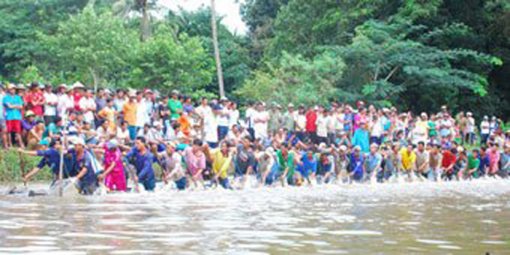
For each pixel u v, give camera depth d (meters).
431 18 50.47
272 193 20.69
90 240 10.19
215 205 16.09
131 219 12.89
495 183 27.94
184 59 43.88
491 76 53.53
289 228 11.98
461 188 24.12
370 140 30.36
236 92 46.81
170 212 14.27
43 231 11.05
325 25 50.28
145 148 20.78
